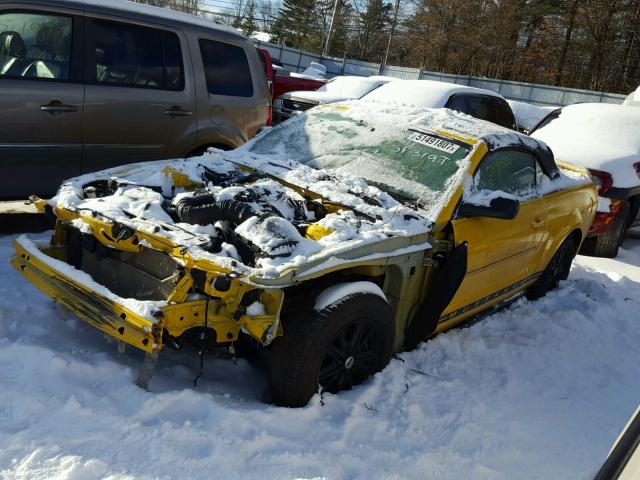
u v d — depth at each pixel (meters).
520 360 4.30
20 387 2.89
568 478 3.02
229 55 6.39
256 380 3.49
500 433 3.32
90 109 5.35
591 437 3.45
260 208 3.45
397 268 3.53
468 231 3.88
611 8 41.34
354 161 4.38
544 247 5.14
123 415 2.82
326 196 3.78
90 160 5.48
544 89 34.06
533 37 46.00
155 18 5.80
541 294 5.64
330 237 3.24
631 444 2.12
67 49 5.23
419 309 3.81
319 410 3.13
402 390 3.52
